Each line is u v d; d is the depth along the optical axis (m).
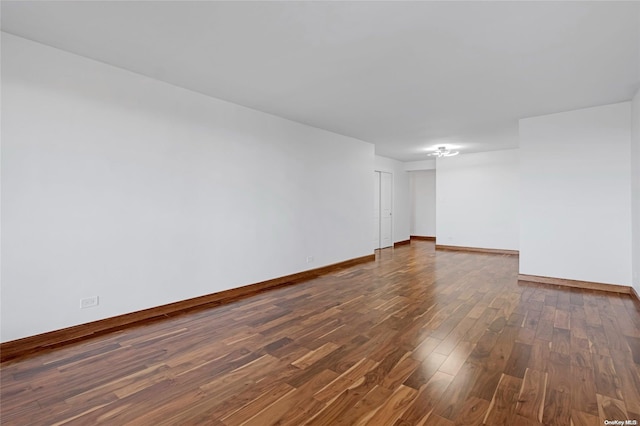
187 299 3.76
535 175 4.83
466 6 2.11
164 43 2.69
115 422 1.79
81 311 2.97
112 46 2.76
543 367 2.33
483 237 7.98
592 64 3.02
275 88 3.69
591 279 4.45
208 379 2.22
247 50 2.79
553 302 3.86
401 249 8.50
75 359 2.51
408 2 2.07
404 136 6.23
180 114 3.69
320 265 5.71
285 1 2.08
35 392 2.07
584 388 2.06
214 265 4.04
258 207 4.60
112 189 3.17
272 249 4.81
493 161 7.85
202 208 3.92
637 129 3.76
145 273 3.41
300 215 5.30
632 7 2.12
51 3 2.14
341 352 2.60
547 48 2.70
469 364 2.39
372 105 4.30
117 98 3.19
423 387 2.10
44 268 2.77
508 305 3.76
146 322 3.30
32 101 2.70
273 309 3.68
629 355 2.51
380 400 1.96
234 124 4.27
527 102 4.16
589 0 2.04
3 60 2.56
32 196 2.71
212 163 4.03
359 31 2.45
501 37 2.52
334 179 6.01
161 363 2.45
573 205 4.56
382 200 8.78
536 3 2.07
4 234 2.58
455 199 8.36
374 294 4.25
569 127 4.55
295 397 2.01
